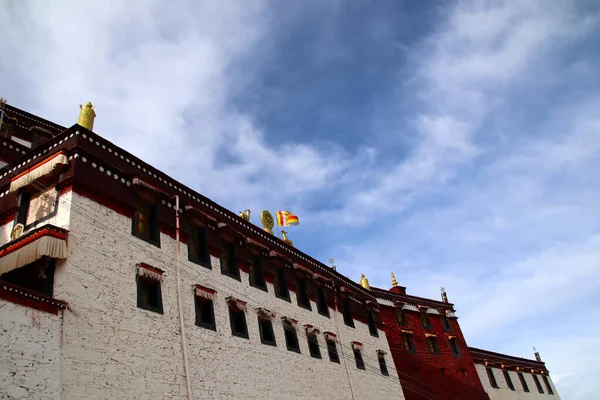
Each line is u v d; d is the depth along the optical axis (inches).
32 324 506.6
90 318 578.9
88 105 749.3
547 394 2217.0
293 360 933.8
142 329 641.6
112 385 566.6
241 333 830.5
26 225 655.1
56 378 506.3
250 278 942.4
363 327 1312.7
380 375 1261.1
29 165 696.4
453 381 1628.9
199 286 773.9
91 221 643.5
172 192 819.4
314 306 1122.7
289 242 1248.8
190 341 713.0
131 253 683.4
